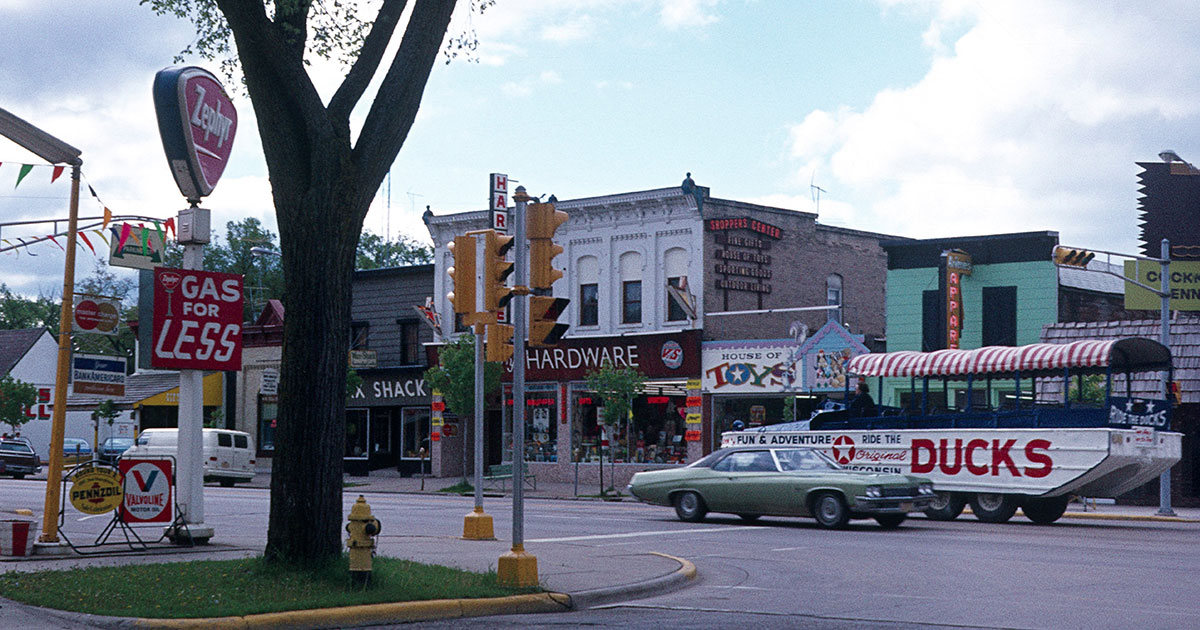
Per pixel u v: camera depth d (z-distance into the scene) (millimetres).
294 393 12102
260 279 69625
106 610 10297
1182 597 12484
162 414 55094
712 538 19844
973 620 10953
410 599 11188
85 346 74375
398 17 12906
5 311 93500
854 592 13094
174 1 14375
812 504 22094
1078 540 19484
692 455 39281
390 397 47500
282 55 12070
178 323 15945
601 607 12125
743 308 40969
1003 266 36938
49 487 15547
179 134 15742
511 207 41312
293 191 12211
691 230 39969
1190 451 33562
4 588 11609
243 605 10461
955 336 36344
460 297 15734
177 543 16266
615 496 35000
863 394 27406
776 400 38875
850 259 45219
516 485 12562
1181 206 38812
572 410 42625
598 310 42031
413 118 12984
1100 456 22078
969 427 24641
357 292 49594
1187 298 38125
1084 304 38969
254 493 35969
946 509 24688
